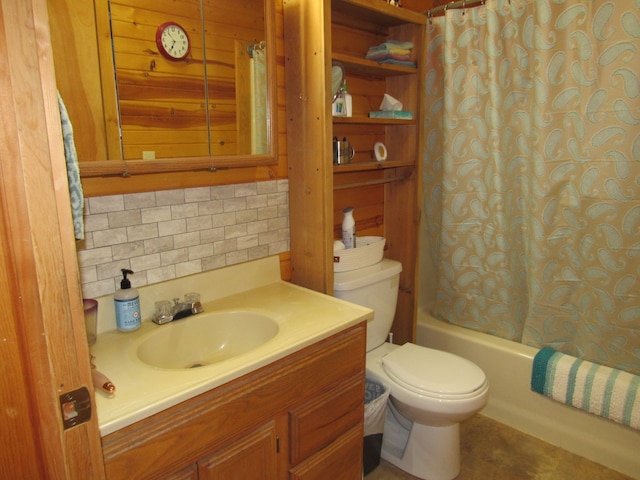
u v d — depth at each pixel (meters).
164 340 1.34
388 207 2.24
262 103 1.55
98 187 1.27
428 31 2.17
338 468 1.44
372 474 1.86
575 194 1.84
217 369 1.08
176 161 1.34
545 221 1.92
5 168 0.55
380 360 1.87
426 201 2.37
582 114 1.77
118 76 1.22
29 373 0.61
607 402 1.82
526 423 2.09
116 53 1.21
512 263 2.12
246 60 1.49
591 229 1.83
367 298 1.86
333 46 1.89
